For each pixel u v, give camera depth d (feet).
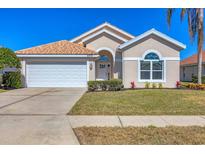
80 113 27.99
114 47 73.72
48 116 26.53
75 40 83.61
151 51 62.44
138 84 62.59
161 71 62.59
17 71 63.21
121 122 23.77
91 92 50.01
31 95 46.09
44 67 64.95
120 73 72.74
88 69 64.75
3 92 51.70
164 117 26.03
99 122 23.81
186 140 17.90
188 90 52.13
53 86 64.95
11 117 25.98
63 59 64.75
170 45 62.34
